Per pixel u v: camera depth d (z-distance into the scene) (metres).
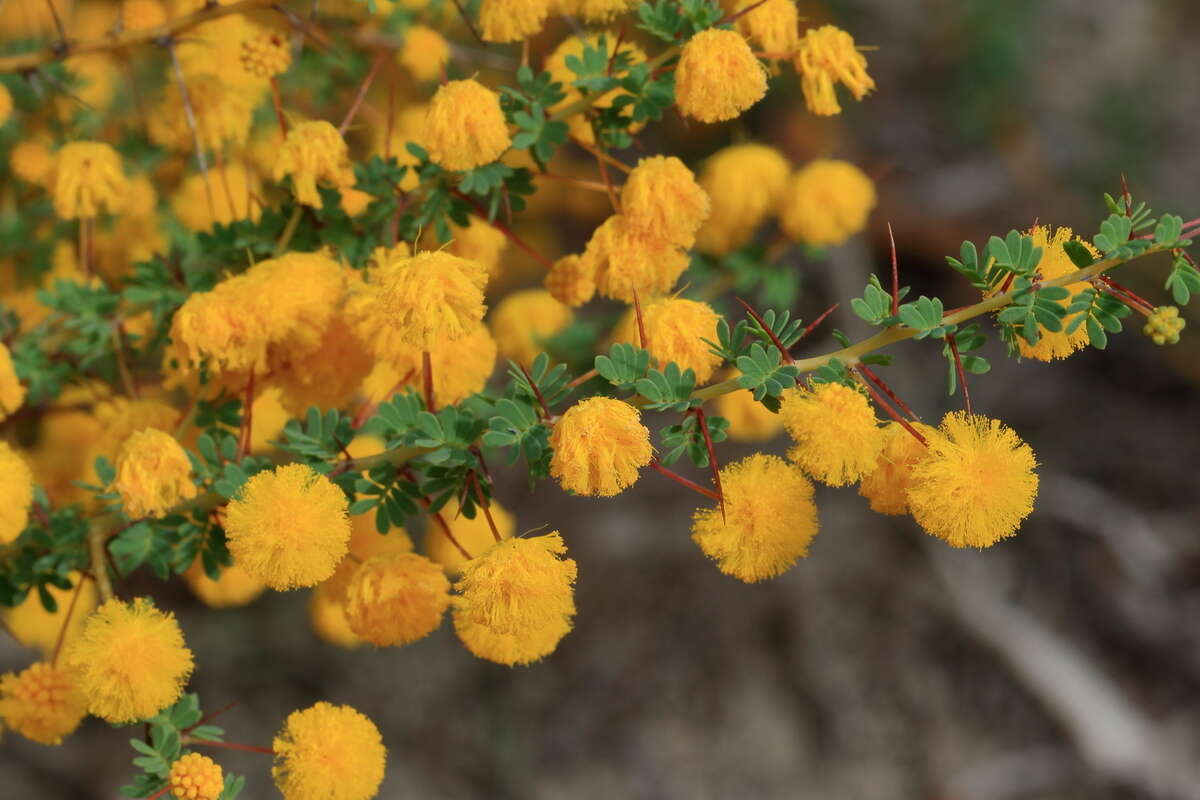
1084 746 0.51
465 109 0.23
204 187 0.28
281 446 0.22
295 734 0.22
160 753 0.22
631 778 0.51
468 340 0.23
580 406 0.21
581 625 0.54
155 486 0.22
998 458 0.21
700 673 0.54
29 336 0.26
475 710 0.53
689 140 0.44
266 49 0.25
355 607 0.22
